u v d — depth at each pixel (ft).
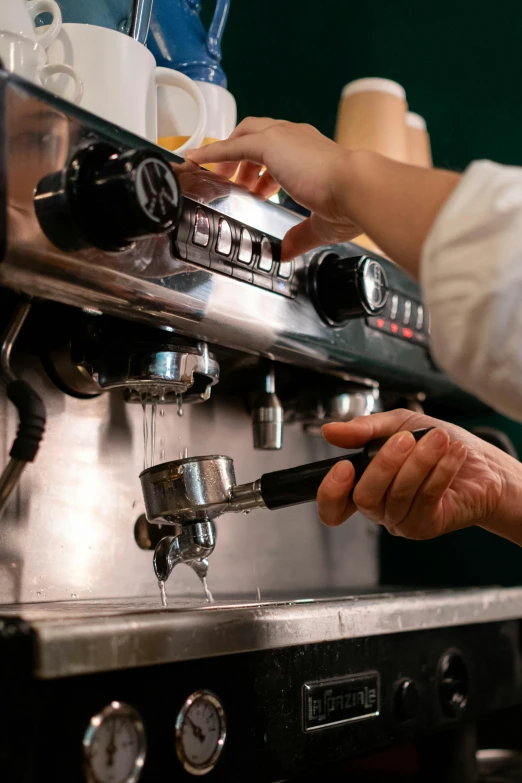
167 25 2.86
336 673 2.22
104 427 2.76
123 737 1.62
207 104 2.78
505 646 3.11
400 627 2.49
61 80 2.14
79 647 1.56
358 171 1.69
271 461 3.53
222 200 2.18
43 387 2.55
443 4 5.12
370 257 2.59
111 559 2.73
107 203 1.68
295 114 4.66
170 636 1.74
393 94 3.94
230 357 2.77
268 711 1.98
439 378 3.29
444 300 1.36
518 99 4.81
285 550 3.65
